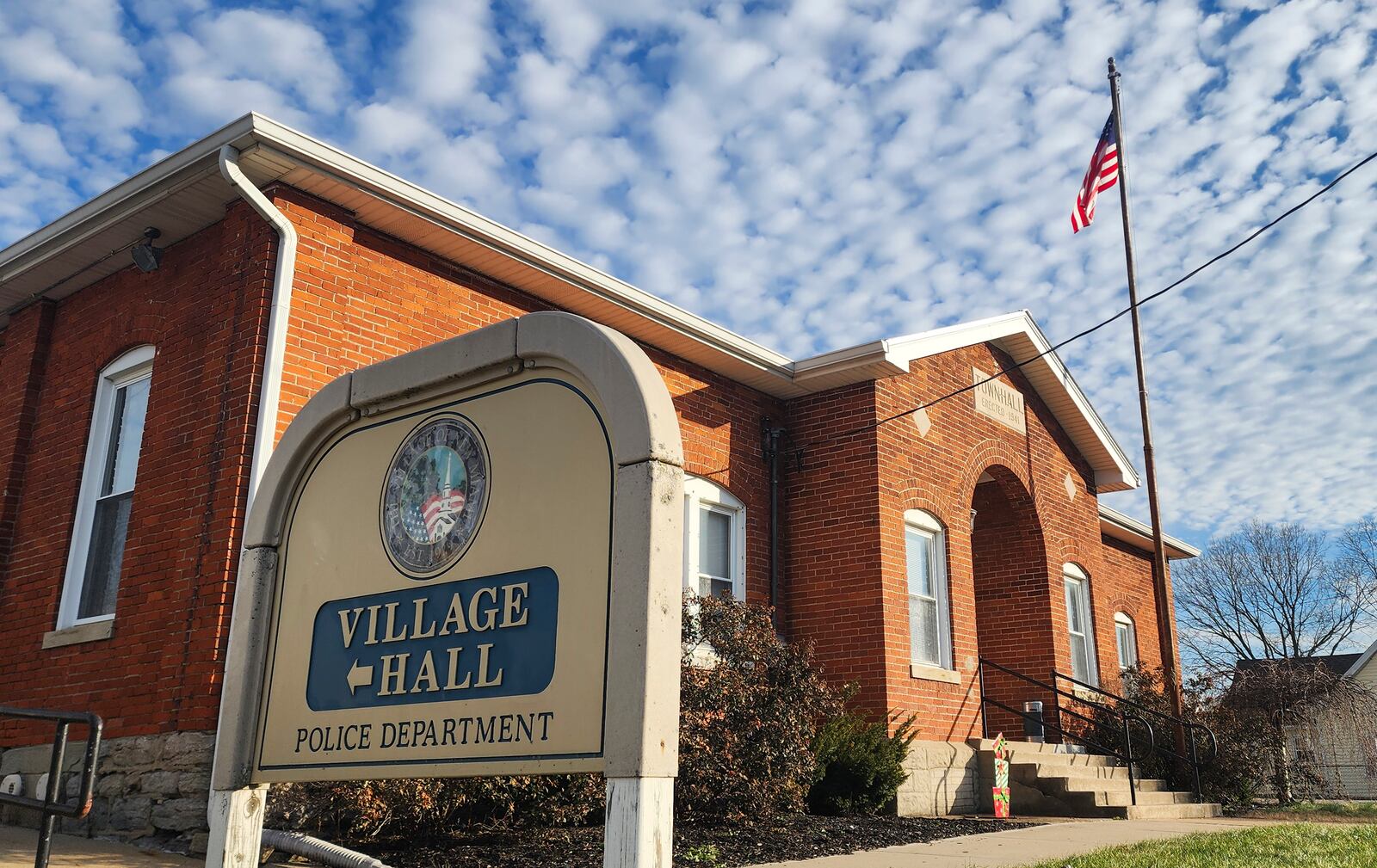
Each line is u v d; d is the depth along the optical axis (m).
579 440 4.54
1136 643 22.05
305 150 9.20
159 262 10.70
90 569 10.42
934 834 9.83
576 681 4.23
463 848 7.96
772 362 13.77
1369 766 17.78
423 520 5.01
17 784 9.88
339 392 5.53
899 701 12.98
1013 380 17.12
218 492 8.91
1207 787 15.08
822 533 13.89
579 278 11.45
